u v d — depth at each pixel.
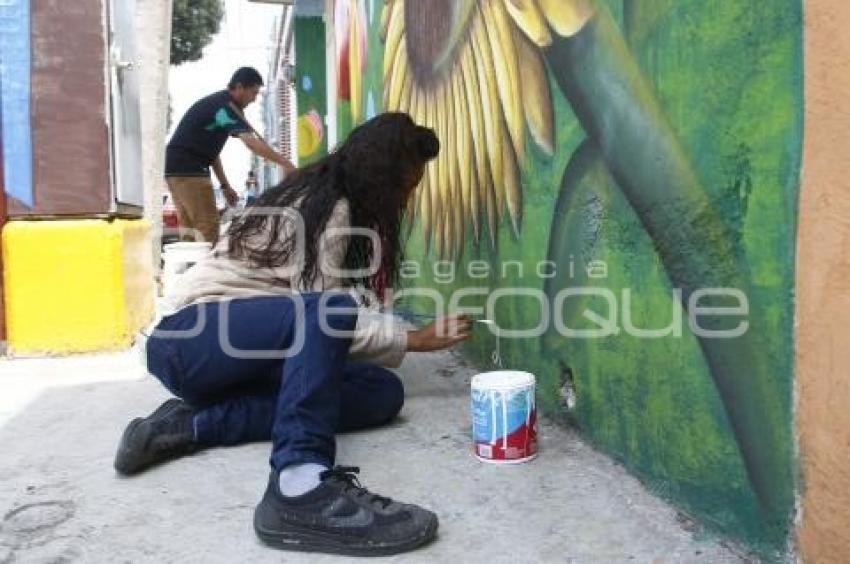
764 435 1.38
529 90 2.33
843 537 1.20
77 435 2.38
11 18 3.44
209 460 2.10
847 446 1.18
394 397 2.33
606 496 1.77
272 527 1.61
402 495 1.84
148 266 4.47
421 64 3.68
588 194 1.99
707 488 1.57
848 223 1.16
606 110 1.86
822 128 1.20
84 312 3.59
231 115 5.72
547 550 1.55
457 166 3.15
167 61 6.10
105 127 3.56
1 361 3.47
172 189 5.87
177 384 2.07
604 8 1.84
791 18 1.25
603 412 1.99
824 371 1.23
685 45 1.53
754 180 1.36
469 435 2.25
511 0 2.44
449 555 1.55
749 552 1.45
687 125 1.54
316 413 1.74
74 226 3.55
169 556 1.59
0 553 1.61
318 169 2.13
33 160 3.51
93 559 1.58
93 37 3.52
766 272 1.35
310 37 10.05
